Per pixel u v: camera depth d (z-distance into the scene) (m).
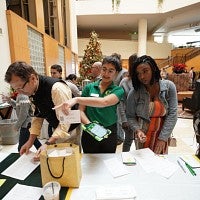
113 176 1.12
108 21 11.30
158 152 1.58
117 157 1.34
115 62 1.50
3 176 1.15
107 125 1.56
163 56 12.47
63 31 8.38
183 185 1.03
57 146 1.11
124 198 0.93
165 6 9.37
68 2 8.73
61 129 1.21
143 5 9.60
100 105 1.30
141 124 1.64
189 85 7.13
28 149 1.39
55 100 1.20
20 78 1.10
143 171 1.16
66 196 0.96
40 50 4.84
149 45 12.27
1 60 3.06
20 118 2.14
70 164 1.00
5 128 3.15
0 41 3.04
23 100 2.12
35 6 4.66
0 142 3.20
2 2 3.14
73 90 2.14
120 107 2.09
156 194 0.96
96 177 1.11
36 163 1.27
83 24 11.91
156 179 1.09
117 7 9.66
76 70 10.96
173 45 13.30
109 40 12.12
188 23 11.42
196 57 11.10
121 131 2.29
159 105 1.56
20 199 0.95
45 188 0.96
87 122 1.36
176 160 1.29
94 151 1.59
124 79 2.04
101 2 9.80
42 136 2.66
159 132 1.62
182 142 3.34
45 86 1.22
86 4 9.94
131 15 10.12
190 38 14.56
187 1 8.59
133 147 2.46
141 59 1.53
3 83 3.10
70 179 1.02
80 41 12.14
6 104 2.96
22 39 3.67
